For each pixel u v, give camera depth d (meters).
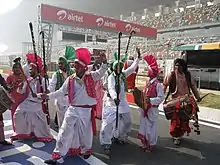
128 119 4.79
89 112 3.93
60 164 3.82
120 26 25.30
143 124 4.53
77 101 3.84
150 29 29.34
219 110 8.09
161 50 28.36
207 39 27.62
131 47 31.41
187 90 5.02
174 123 4.91
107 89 4.57
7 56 38.00
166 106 4.97
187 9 39.72
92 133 4.04
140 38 33.88
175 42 29.98
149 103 4.42
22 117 4.75
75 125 3.87
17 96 4.73
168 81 5.05
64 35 33.00
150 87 4.56
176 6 43.00
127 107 4.72
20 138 4.84
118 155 4.30
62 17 20.03
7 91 4.43
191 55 14.71
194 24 35.12
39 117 4.75
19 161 3.90
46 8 19.06
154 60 4.64
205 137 5.41
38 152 4.27
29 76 4.82
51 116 6.93
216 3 38.84
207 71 14.04
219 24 32.09
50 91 4.66
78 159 4.03
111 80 4.44
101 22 23.31
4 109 4.34
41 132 4.79
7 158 4.01
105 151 4.40
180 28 36.56
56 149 3.76
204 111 8.02
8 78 4.82
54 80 4.84
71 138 3.81
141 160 4.14
